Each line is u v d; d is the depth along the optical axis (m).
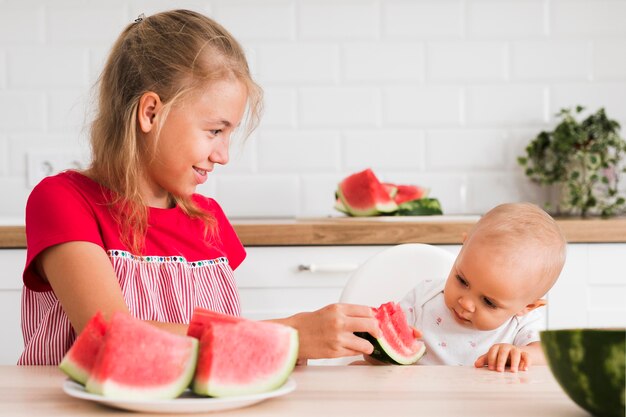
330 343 1.14
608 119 2.61
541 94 2.69
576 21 2.68
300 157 2.69
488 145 2.70
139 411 0.81
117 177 1.42
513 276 1.50
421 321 1.63
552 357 0.80
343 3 2.68
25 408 0.83
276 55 2.69
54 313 1.41
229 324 0.87
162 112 1.33
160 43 1.38
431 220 2.22
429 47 2.69
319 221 2.25
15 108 2.68
